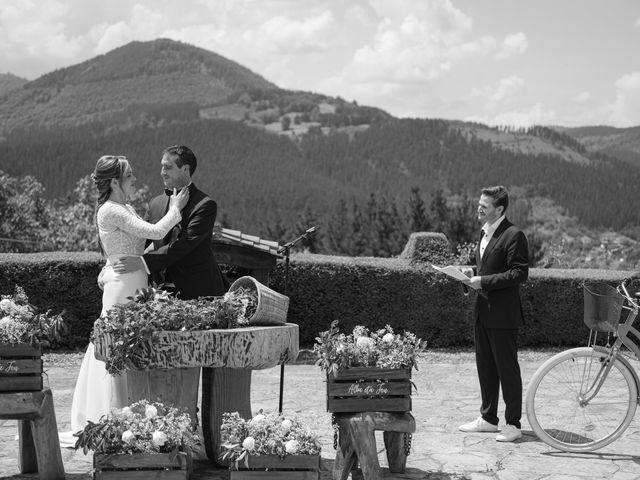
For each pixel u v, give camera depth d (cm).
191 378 509
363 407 507
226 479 510
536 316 1208
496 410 673
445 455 595
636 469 564
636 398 615
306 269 1139
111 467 436
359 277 1153
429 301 1173
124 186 592
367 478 493
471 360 1103
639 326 1161
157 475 438
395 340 522
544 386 669
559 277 1206
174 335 477
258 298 511
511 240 646
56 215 2547
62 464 509
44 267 1073
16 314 501
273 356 497
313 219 5238
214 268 593
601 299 607
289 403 791
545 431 639
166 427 447
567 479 536
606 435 625
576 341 1219
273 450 444
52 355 1052
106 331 480
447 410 767
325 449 604
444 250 1188
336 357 507
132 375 507
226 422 469
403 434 536
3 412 482
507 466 566
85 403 588
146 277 575
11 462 551
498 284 638
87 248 2495
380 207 4006
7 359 489
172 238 584
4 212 2386
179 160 581
